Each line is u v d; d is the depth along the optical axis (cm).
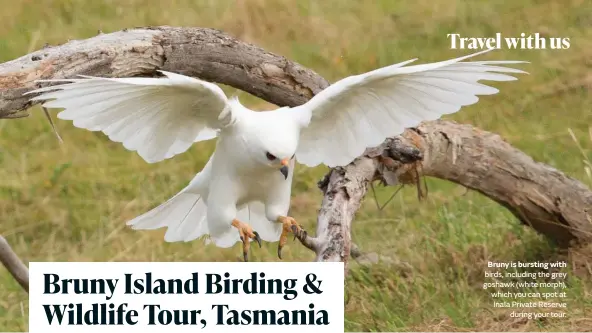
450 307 718
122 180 1002
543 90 1090
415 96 585
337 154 612
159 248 896
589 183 895
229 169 580
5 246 693
